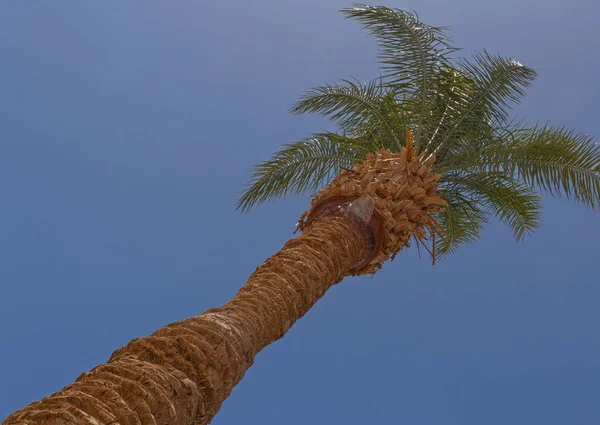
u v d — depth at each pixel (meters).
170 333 5.21
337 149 12.78
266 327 6.20
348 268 8.52
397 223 9.42
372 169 9.79
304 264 7.41
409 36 12.03
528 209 13.13
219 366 5.11
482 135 12.08
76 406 3.85
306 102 12.84
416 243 10.44
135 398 4.18
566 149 11.21
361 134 12.97
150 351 4.87
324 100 12.81
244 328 5.81
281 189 12.90
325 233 8.39
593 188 11.15
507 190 12.73
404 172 9.93
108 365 4.43
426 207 10.07
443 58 12.11
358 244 8.79
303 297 7.08
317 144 12.73
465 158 12.02
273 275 7.01
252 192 12.77
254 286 6.73
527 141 11.68
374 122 12.73
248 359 5.68
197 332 5.27
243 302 6.29
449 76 12.19
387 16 11.87
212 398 4.96
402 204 9.53
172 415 4.32
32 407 3.81
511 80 12.16
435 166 12.17
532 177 11.62
